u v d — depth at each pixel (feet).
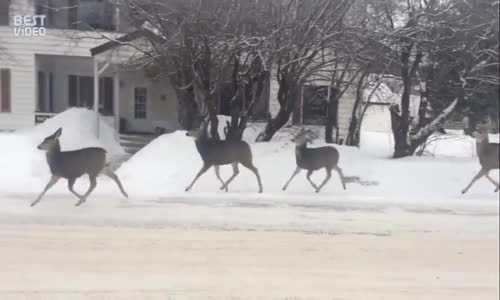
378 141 74.18
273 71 46.42
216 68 42.01
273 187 35.81
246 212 27.99
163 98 71.10
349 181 37.17
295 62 39.96
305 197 32.94
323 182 35.09
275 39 38.06
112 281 17.33
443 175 38.75
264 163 38.93
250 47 38.06
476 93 54.44
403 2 43.29
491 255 21.62
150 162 38.55
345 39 40.47
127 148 54.80
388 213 28.96
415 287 17.90
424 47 45.03
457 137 65.36
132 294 16.30
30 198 29.48
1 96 62.75
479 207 31.07
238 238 22.90
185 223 25.05
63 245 20.94
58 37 61.16
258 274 18.58
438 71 48.60
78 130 51.26
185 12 37.19
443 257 21.21
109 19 58.29
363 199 32.78
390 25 43.62
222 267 19.13
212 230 24.03
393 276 18.92
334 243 22.71
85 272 18.07
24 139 39.58
